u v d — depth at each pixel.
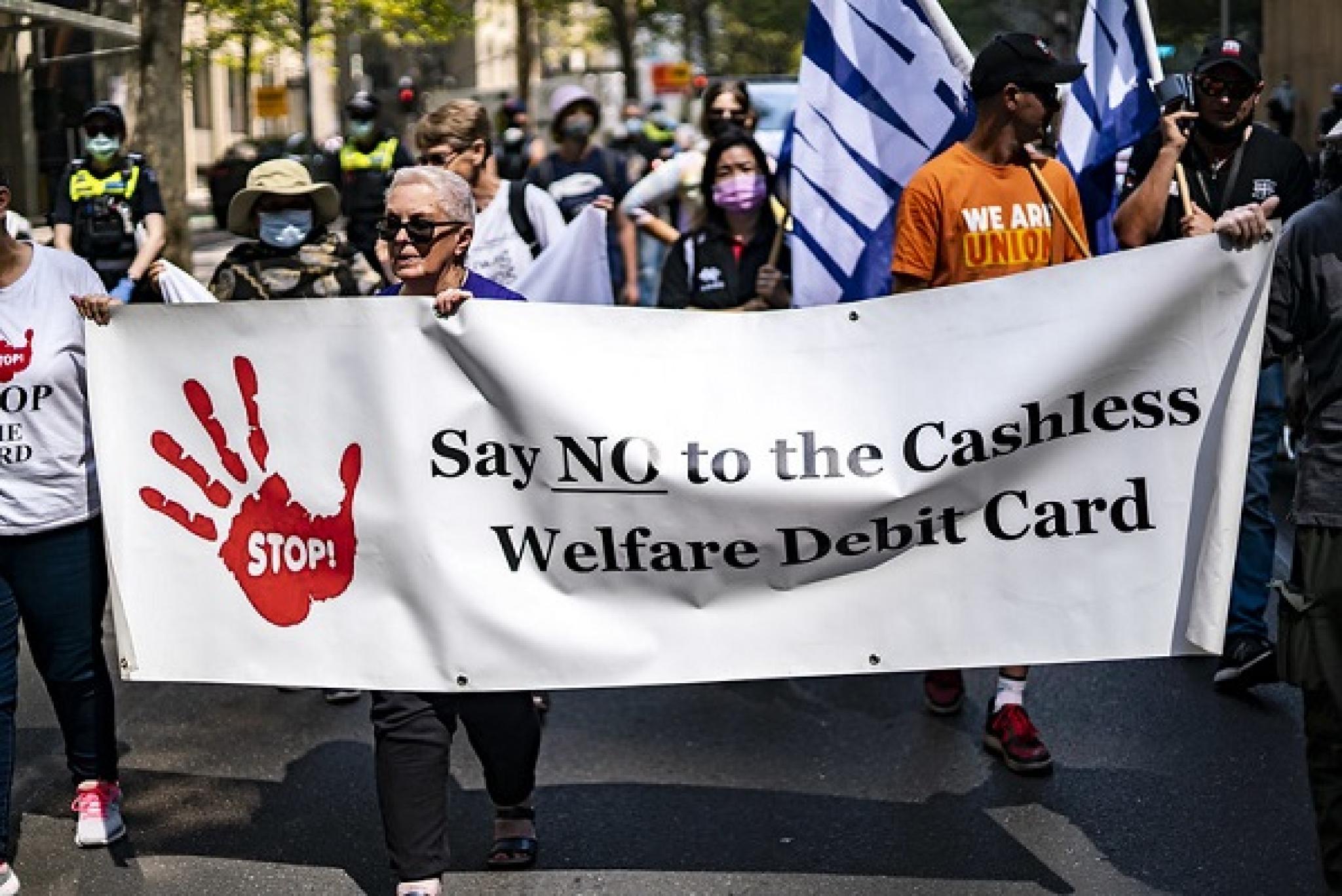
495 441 5.63
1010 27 21.33
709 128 11.51
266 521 5.79
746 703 8.24
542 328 5.59
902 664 5.71
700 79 25.75
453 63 62.91
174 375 5.80
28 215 31.53
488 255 8.46
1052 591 5.65
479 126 8.32
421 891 5.51
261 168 7.92
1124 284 5.52
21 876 6.31
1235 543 5.52
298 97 59.47
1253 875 6.06
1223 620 5.54
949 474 5.62
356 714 8.27
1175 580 5.61
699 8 53.22
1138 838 6.43
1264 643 7.92
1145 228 7.04
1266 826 6.48
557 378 5.59
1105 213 8.30
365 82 32.22
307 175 7.98
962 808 6.78
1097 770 7.15
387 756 5.59
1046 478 5.62
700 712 8.12
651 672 5.70
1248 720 7.68
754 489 5.63
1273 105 18.03
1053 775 7.10
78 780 6.58
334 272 8.04
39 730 8.13
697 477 5.62
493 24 63.69
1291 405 5.64
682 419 5.62
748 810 6.83
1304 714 5.78
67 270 6.20
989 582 5.67
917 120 8.02
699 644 5.71
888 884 6.07
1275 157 7.77
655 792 7.06
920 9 7.97
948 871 6.17
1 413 6.10
